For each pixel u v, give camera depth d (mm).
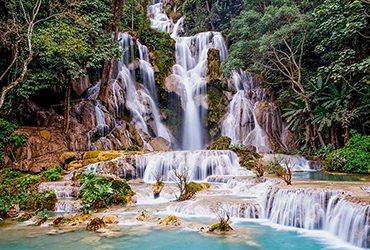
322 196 7145
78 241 6281
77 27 15375
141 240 6293
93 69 19406
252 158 14727
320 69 15836
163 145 19141
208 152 13898
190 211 8328
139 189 10602
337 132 17094
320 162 15609
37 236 6664
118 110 18953
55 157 13352
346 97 16094
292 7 19062
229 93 22359
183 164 13398
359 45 16547
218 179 12234
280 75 21359
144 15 26812
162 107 22328
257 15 20312
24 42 13430
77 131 15516
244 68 23172
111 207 9086
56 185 10281
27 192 9719
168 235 6598
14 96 14656
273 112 20984
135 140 17906
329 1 15539
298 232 6828
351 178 11211
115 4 18984
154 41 23500
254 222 7684
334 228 6648
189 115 22375
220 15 28578
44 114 16391
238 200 8758
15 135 13414
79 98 18156
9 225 7641
